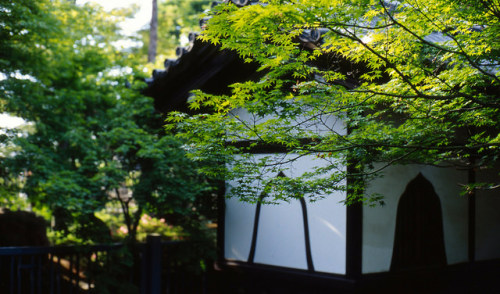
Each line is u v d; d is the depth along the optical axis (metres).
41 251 5.93
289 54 2.96
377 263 5.61
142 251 6.77
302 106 3.18
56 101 7.43
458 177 7.09
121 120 7.36
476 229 7.41
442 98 2.97
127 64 9.12
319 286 5.74
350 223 5.44
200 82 6.44
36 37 6.84
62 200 6.08
